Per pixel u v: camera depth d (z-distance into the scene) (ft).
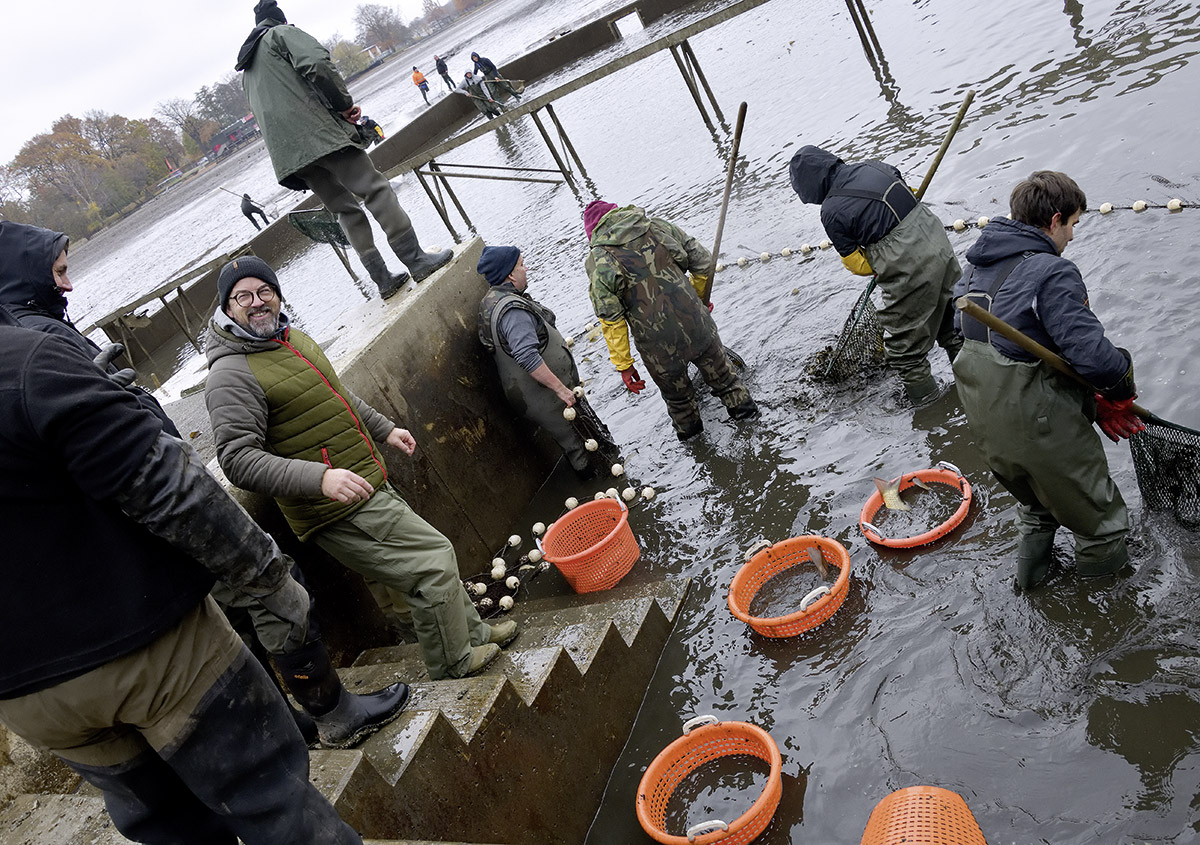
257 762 6.24
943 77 32.07
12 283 9.13
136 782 6.31
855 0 38.22
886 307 15.42
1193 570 10.25
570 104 70.44
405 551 11.75
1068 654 10.14
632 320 17.37
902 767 9.91
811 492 15.33
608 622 12.63
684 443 18.78
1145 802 8.36
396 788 9.14
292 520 11.80
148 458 5.50
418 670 12.75
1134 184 18.20
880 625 11.91
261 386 10.93
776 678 12.00
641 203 37.88
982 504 13.06
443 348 18.17
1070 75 25.58
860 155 28.84
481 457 18.57
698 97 43.24
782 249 25.13
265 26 17.04
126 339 55.72
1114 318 14.82
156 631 5.68
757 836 9.89
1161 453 10.48
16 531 5.25
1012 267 9.78
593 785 11.45
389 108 174.50
